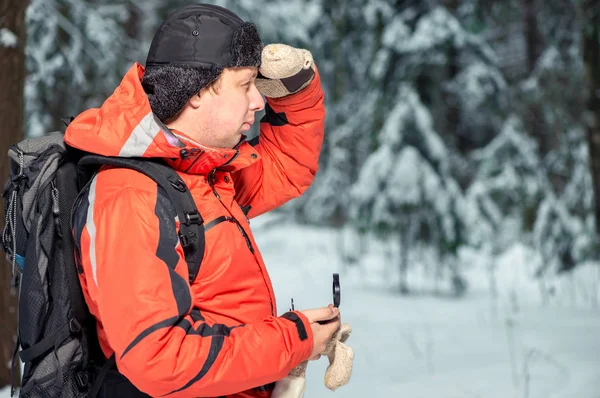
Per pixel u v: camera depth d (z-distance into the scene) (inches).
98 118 60.6
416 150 285.6
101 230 56.6
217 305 60.2
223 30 61.2
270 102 76.5
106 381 60.9
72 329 60.6
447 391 144.8
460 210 283.6
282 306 274.2
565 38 375.2
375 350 189.9
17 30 135.9
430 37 288.0
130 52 392.8
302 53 72.4
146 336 53.3
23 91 138.1
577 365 157.8
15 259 64.9
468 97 296.8
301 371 64.2
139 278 54.5
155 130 58.8
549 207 325.4
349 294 291.9
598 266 320.2
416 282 318.3
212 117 62.3
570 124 363.3
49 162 61.7
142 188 58.4
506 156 316.2
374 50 306.5
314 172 80.6
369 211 288.4
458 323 227.0
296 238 454.9
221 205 63.1
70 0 329.1
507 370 158.7
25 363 62.7
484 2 316.5
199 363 54.1
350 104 390.3
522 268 330.0
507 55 467.5
